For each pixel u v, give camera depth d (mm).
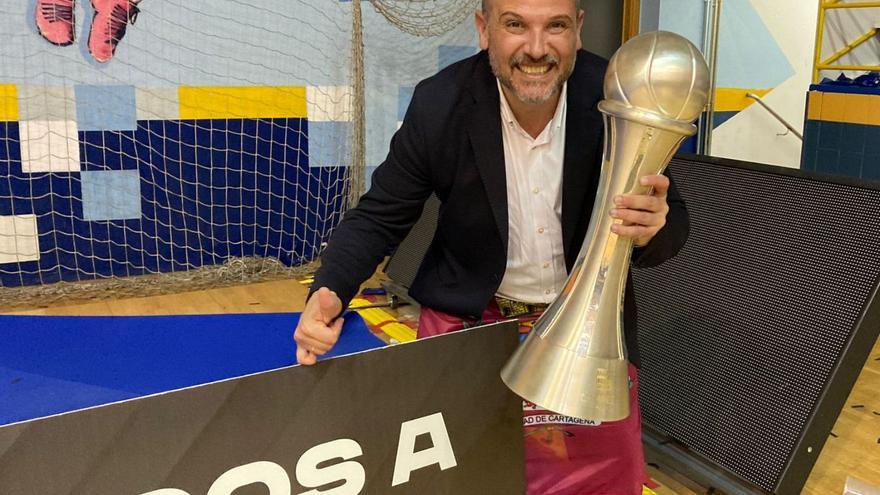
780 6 4359
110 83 3273
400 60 3771
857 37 4691
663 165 816
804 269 1854
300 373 891
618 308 857
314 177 3738
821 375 1691
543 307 1476
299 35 3553
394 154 1344
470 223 1354
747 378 1831
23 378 1717
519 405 1067
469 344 1007
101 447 791
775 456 1679
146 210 3453
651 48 767
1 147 3158
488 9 1078
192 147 3469
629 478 1483
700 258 2100
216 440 852
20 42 3105
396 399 963
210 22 3381
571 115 1241
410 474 993
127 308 3043
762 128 4559
